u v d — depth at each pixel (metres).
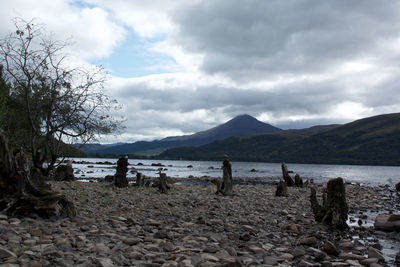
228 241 9.46
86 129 15.39
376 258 8.14
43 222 9.43
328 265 7.25
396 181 60.09
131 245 7.97
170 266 6.38
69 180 30.50
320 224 12.84
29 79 14.36
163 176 23.73
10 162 10.16
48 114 15.01
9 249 6.48
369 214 17.42
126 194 20.23
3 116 15.17
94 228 9.41
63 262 6.00
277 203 20.34
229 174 24.34
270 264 7.30
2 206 9.72
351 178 70.31
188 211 14.73
